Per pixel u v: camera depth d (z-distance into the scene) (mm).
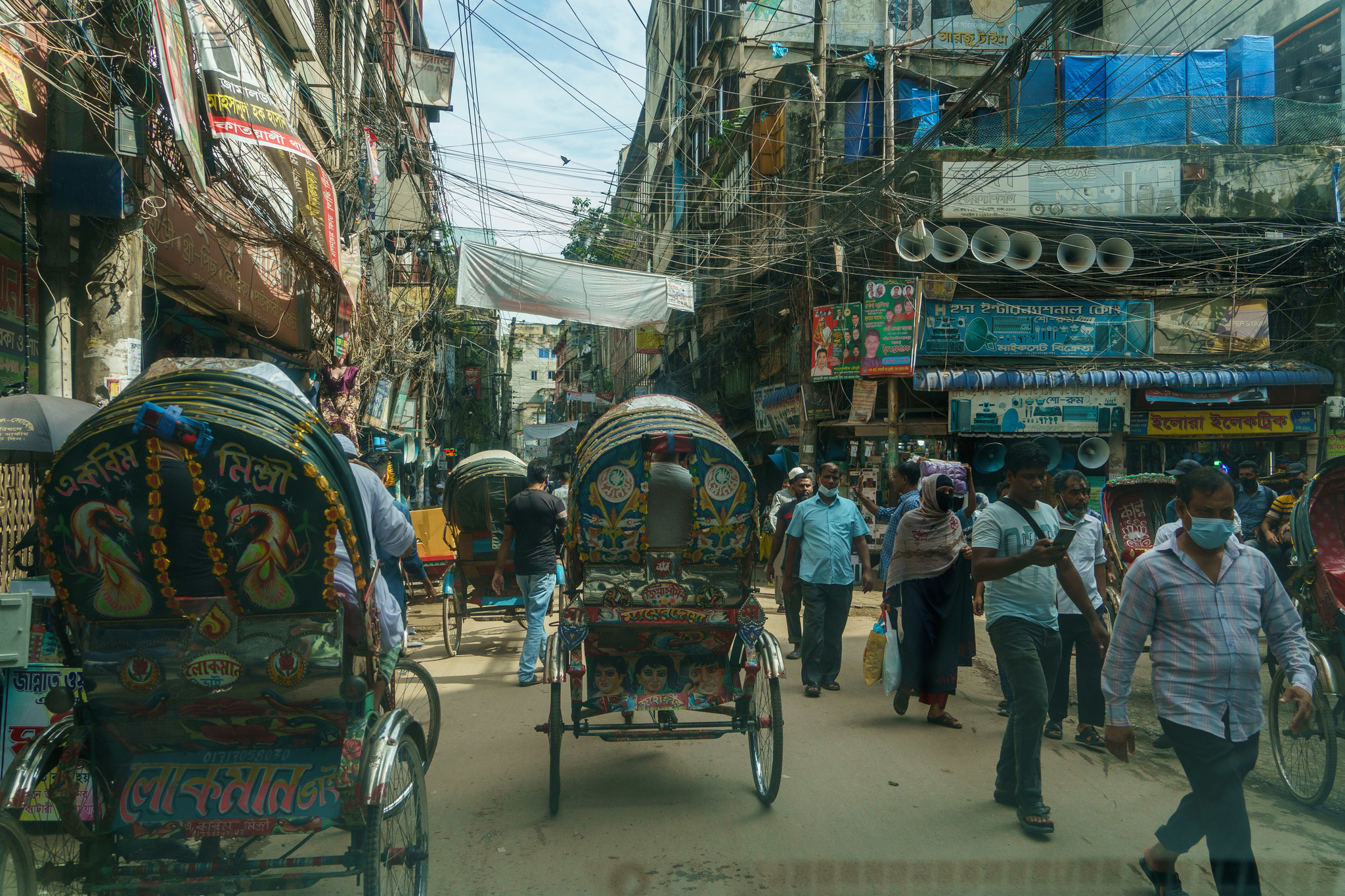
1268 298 14336
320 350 11914
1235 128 14516
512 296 12266
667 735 4055
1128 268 13641
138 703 2580
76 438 2387
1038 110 14969
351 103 11406
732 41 19516
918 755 4809
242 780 2674
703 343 23156
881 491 13625
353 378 12039
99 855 2643
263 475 2439
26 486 3703
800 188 14898
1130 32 17172
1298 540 4770
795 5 19391
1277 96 15164
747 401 20141
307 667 2559
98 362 4980
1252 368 13594
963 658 5461
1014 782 4020
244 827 2615
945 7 19141
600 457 3992
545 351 77500
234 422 2396
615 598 4035
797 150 15906
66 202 4773
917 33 19078
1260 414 13750
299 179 8906
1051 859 3436
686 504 4152
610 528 4043
